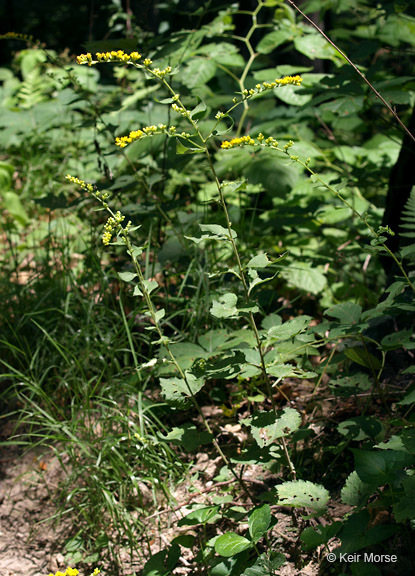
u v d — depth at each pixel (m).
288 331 1.95
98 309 3.28
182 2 4.25
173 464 2.52
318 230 3.74
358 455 1.88
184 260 3.27
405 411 2.45
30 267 3.68
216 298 3.08
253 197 4.22
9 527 2.62
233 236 1.94
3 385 3.27
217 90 4.75
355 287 3.51
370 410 2.58
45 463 2.84
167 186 4.10
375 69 3.03
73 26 9.22
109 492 2.43
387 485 2.11
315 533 1.86
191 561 2.27
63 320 3.30
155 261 3.25
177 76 4.08
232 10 4.19
